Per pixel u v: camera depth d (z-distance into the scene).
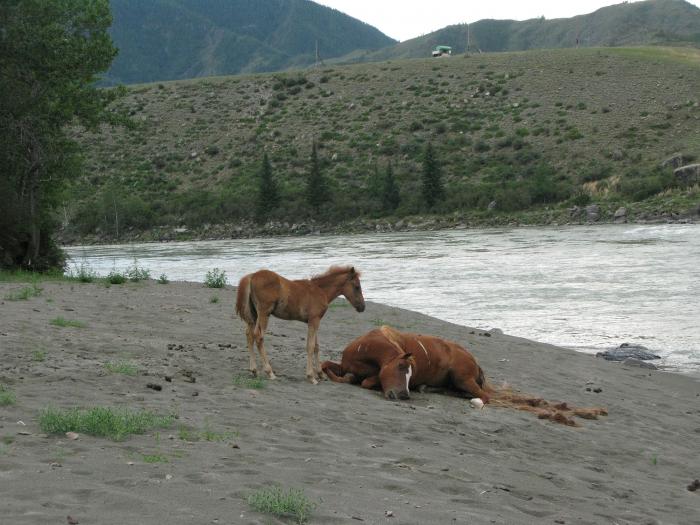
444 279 35.28
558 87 116.31
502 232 69.25
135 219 94.75
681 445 9.75
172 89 139.38
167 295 21.58
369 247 60.00
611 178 83.88
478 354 15.30
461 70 130.38
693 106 100.62
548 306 25.80
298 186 99.00
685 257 39.75
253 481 5.73
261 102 129.00
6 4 32.19
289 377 10.62
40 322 13.38
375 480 6.22
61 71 32.62
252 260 51.75
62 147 34.50
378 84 129.12
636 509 6.66
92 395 8.27
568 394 12.24
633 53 130.00
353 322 19.05
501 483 6.79
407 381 10.02
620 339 19.70
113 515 4.71
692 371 15.79
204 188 103.94
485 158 98.50
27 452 5.98
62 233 94.44
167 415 7.69
